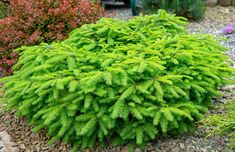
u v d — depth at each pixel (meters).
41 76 2.71
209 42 3.33
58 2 4.30
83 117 2.64
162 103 2.64
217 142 2.90
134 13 7.21
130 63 2.72
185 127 2.87
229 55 4.78
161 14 3.63
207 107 3.21
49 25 4.12
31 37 4.04
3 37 4.11
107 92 2.60
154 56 2.85
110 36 3.36
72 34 3.49
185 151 2.84
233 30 5.71
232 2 7.53
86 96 2.61
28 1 4.30
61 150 3.05
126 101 2.60
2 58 4.23
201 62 2.94
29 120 3.15
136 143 2.80
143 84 2.64
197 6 6.53
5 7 5.82
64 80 2.63
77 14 4.21
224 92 3.63
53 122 2.84
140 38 3.33
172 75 2.69
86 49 3.17
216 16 6.86
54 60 2.81
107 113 2.63
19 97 3.00
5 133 3.37
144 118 2.63
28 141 3.24
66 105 2.68
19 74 3.11
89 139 2.85
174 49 3.07
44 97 2.83
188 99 2.83
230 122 2.52
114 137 2.90
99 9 4.58
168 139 2.97
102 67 2.87
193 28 6.17
